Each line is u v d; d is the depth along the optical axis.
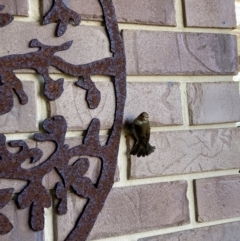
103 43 1.04
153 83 1.08
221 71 1.14
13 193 0.97
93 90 1.03
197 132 1.12
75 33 1.03
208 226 1.12
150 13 1.09
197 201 1.11
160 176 1.08
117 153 1.04
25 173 0.97
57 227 1.00
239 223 1.15
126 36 1.06
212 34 1.14
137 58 1.07
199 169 1.11
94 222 1.01
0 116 0.97
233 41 1.16
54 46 1.00
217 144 1.13
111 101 1.04
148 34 1.08
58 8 1.01
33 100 0.99
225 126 1.15
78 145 1.01
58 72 1.01
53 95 1.00
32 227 0.98
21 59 0.98
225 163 1.14
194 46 1.12
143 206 1.07
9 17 0.98
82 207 1.01
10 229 0.96
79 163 1.01
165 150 1.09
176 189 1.10
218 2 1.15
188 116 1.11
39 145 0.99
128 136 1.06
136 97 1.07
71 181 1.00
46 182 0.99
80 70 1.02
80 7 1.03
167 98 1.09
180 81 1.11
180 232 1.10
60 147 1.00
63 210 1.00
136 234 1.07
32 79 1.00
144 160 1.07
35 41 0.99
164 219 1.08
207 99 1.13
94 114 1.03
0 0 0.98
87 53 1.03
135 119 1.04
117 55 1.05
